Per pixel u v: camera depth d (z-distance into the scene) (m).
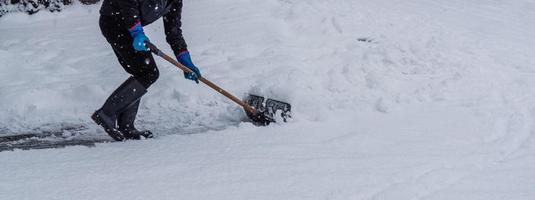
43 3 9.52
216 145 4.47
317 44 7.43
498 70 6.73
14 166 3.95
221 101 5.89
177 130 5.25
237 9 8.52
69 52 7.45
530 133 4.88
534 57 7.42
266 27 7.85
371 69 6.38
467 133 4.85
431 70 6.53
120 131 4.89
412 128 4.99
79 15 9.40
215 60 6.93
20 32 8.59
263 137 4.70
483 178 3.87
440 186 3.73
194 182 3.67
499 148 4.50
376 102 5.59
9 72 6.77
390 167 4.00
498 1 11.14
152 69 4.79
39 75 6.64
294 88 5.53
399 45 6.92
